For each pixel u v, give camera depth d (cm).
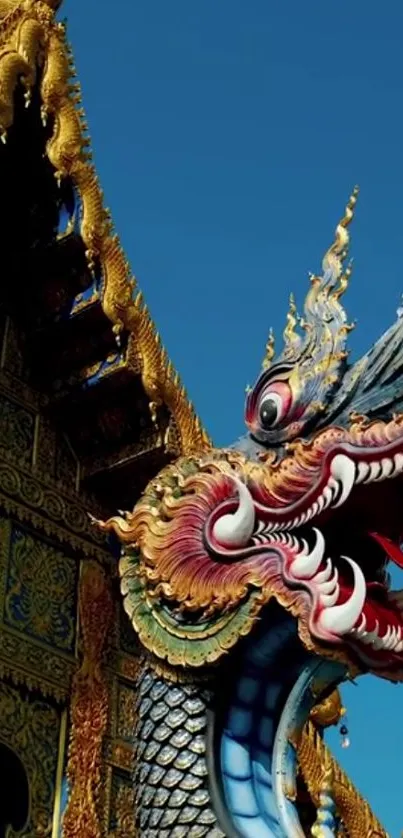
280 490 620
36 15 850
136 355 823
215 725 608
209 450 699
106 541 862
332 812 574
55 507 835
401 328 618
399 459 586
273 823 586
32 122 862
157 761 609
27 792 739
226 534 621
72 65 857
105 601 838
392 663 584
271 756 609
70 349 863
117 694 820
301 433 633
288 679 615
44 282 874
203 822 581
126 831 773
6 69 823
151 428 838
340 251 683
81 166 834
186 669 616
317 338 655
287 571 594
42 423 862
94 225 826
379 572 621
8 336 872
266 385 662
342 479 597
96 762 778
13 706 752
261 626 609
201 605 615
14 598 779
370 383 618
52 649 789
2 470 809
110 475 859
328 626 571
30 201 881
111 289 818
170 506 650
